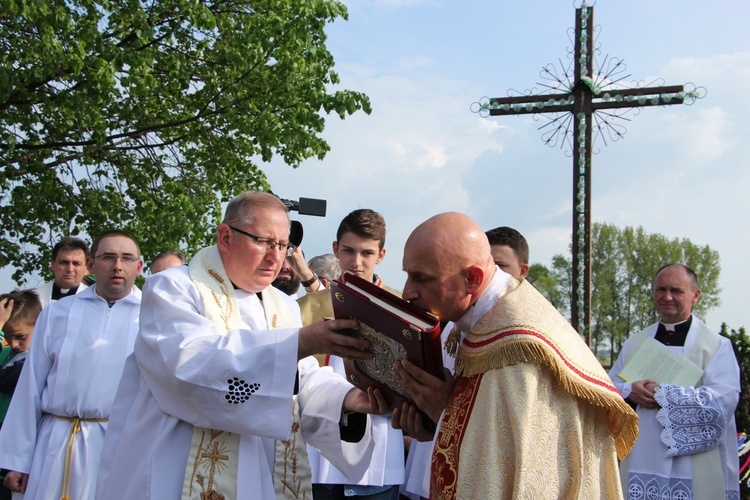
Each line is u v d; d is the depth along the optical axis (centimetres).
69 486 501
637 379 554
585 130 790
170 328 315
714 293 4166
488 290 290
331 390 356
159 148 1395
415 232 288
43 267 1371
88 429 514
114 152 1376
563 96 795
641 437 541
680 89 764
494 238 482
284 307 364
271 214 341
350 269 482
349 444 356
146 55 1098
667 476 527
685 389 532
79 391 514
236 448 315
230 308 333
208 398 300
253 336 309
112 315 539
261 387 300
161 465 307
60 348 523
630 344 604
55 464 502
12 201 1318
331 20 1285
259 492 318
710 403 525
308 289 527
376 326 279
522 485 246
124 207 1403
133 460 315
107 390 521
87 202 1338
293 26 1223
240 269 339
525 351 262
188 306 322
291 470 345
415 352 273
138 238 1395
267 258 339
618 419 281
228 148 1370
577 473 262
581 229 789
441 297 282
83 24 1103
